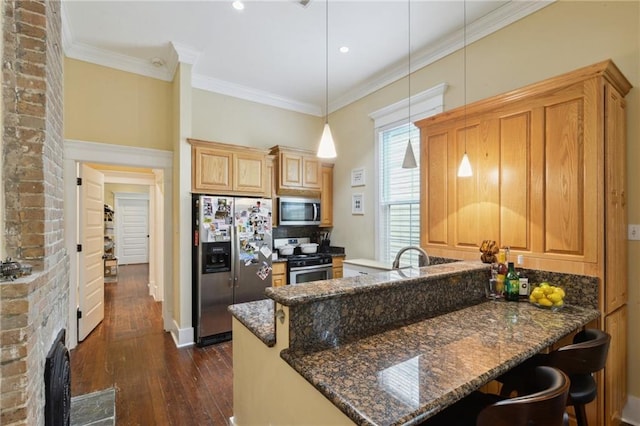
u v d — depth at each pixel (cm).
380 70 386
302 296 128
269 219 391
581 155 189
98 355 315
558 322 160
